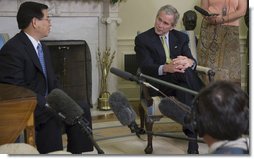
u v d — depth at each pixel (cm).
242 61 496
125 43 493
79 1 452
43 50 263
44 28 259
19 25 259
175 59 319
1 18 426
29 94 206
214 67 420
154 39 339
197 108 106
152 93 320
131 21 493
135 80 162
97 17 464
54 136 240
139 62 337
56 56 438
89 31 462
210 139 106
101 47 468
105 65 461
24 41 252
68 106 147
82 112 148
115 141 352
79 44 447
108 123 410
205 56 422
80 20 457
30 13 254
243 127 102
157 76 325
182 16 505
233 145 103
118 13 479
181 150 327
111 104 139
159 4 498
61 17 450
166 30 336
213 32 419
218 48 420
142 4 493
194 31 483
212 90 104
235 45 422
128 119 138
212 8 425
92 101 473
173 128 383
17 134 196
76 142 242
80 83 453
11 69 241
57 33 450
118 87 497
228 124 101
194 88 324
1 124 193
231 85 105
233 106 101
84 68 453
